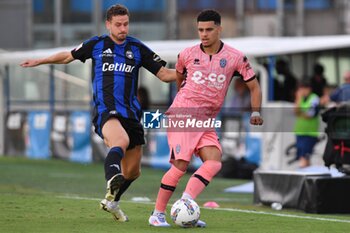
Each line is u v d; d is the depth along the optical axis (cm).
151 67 2953
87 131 7188
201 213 3425
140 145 2953
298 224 3119
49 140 7506
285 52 6222
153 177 5728
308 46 6272
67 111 7375
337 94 5959
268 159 5947
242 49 6272
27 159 7325
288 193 3906
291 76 6644
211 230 2820
